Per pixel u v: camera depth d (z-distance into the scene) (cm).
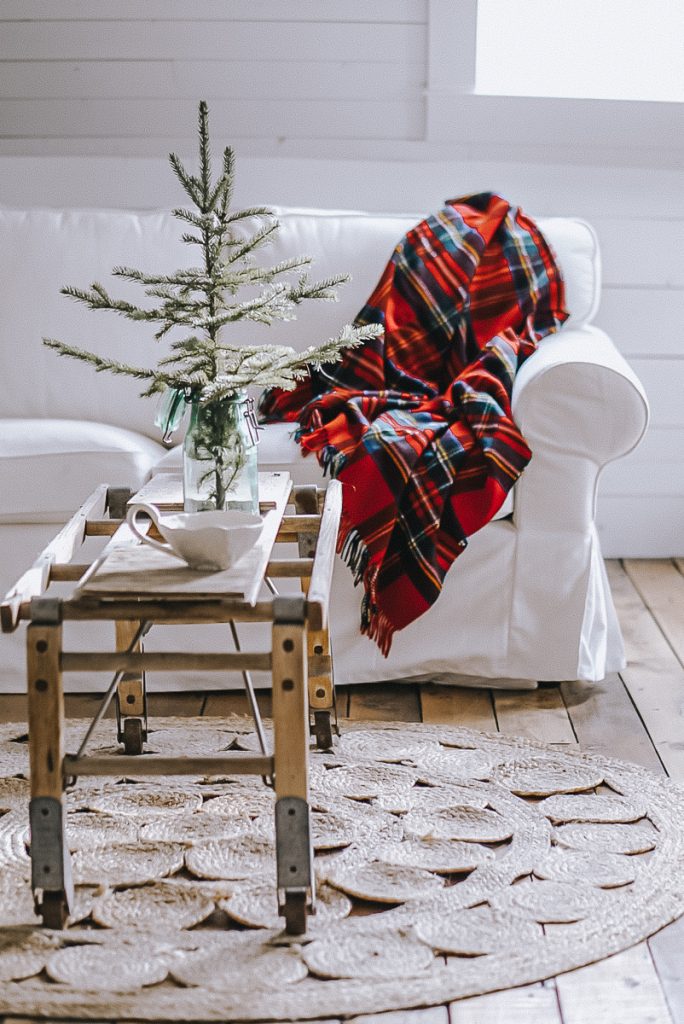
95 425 258
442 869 175
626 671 253
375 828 186
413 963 152
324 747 214
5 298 280
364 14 321
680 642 269
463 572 238
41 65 326
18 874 174
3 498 235
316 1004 145
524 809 192
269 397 269
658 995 148
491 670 241
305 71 325
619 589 308
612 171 326
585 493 235
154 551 170
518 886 170
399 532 233
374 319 268
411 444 232
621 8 332
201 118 181
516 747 215
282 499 195
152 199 332
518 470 231
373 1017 144
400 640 240
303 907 158
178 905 166
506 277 271
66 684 243
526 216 283
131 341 279
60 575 172
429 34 319
